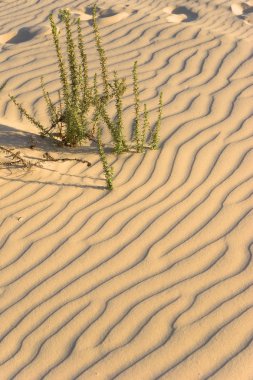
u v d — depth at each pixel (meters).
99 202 4.47
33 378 3.13
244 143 5.10
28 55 7.24
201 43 7.30
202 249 3.94
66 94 5.26
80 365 3.19
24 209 4.43
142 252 3.95
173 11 8.84
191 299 3.54
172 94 6.05
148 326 3.39
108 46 7.40
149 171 4.82
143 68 6.73
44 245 4.07
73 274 3.81
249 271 3.72
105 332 3.38
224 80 6.29
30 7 8.98
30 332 3.42
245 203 4.35
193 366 3.12
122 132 5.39
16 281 3.79
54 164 4.98
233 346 3.21
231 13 8.45
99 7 8.68
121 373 3.12
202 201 4.40
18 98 6.16
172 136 5.27
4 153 5.07
